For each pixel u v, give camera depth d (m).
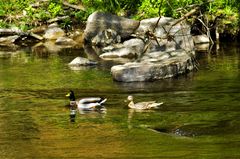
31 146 15.35
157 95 19.89
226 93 19.91
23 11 32.22
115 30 29.11
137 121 17.19
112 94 20.12
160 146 15.12
